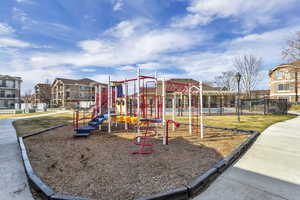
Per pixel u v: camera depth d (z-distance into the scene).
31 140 6.14
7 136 7.03
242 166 3.76
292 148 5.21
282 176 3.23
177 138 6.46
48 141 5.98
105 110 11.17
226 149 4.86
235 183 2.96
